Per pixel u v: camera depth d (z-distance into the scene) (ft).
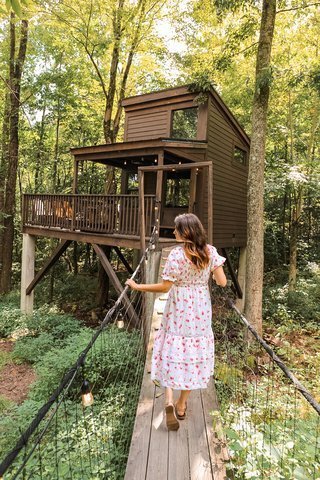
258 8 24.23
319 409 5.39
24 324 29.22
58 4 33.32
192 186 29.22
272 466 6.86
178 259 7.13
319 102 37.88
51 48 46.01
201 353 7.36
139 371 13.20
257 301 23.53
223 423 8.32
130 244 24.40
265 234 50.57
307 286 35.04
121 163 37.40
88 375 15.75
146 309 15.71
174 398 9.21
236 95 44.45
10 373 21.86
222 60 26.76
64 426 12.06
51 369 17.80
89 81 47.60
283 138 42.65
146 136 34.91
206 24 33.86
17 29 41.96
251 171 23.77
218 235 34.27
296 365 17.99
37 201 32.65
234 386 13.37
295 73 24.95
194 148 29.01
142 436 7.63
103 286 38.68
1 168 46.21
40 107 49.80
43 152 51.42
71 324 28.12
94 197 27.12
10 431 13.47
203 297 7.46
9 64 41.45
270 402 12.10
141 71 44.42
